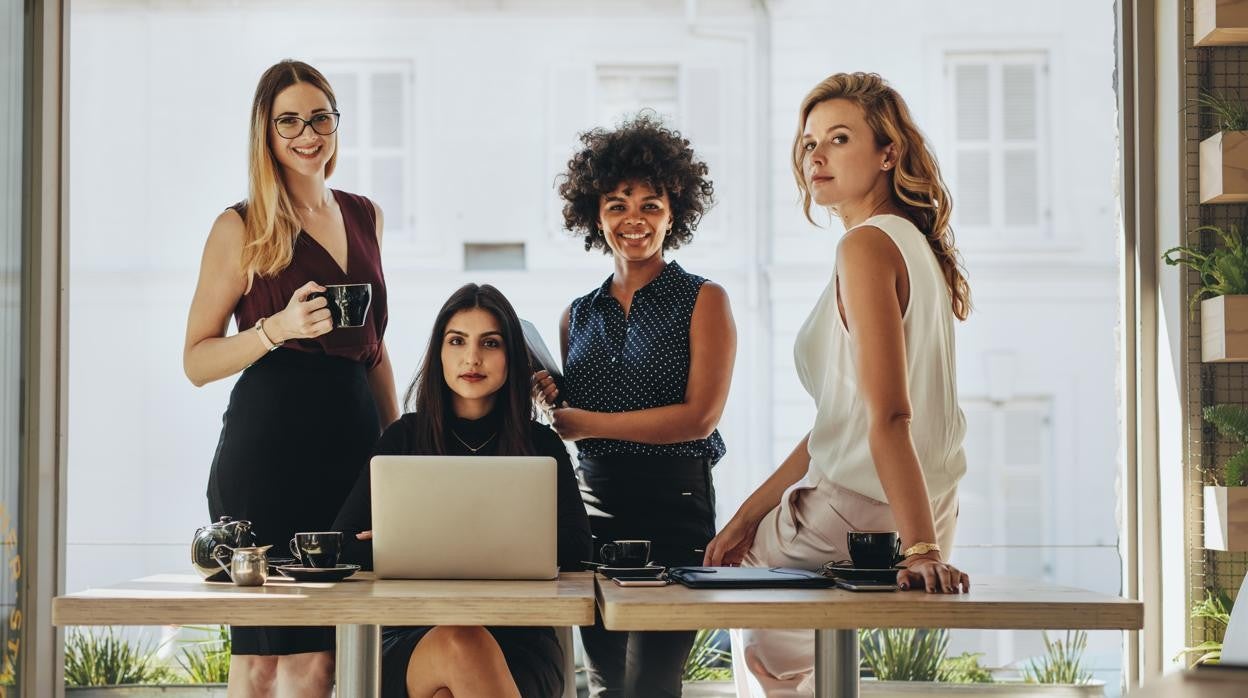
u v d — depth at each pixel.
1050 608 1.83
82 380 5.84
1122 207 3.18
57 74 3.26
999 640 5.65
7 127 3.11
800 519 2.80
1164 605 3.08
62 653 3.25
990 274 6.48
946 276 2.92
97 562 5.85
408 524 2.24
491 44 6.20
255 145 3.23
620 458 3.16
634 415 3.12
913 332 2.62
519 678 2.44
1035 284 6.47
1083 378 6.50
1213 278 2.97
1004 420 6.52
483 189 6.22
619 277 3.30
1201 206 3.02
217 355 3.18
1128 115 3.17
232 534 2.23
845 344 2.69
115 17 5.84
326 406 3.17
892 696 4.05
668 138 3.29
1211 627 2.96
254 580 2.11
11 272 3.13
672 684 3.15
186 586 2.11
